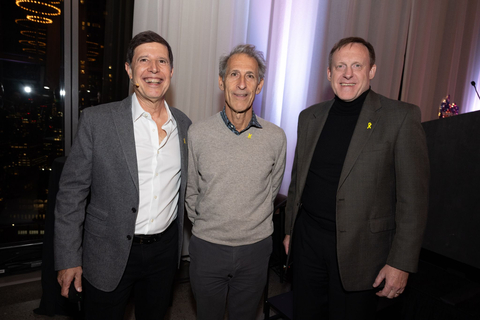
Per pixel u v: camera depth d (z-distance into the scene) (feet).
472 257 4.63
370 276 4.08
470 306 4.66
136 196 3.70
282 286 8.23
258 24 8.55
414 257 3.73
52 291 6.04
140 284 4.26
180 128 4.28
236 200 4.14
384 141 3.94
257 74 4.25
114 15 7.27
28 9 7.06
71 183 3.69
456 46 12.60
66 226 3.62
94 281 3.70
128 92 7.48
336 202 4.07
